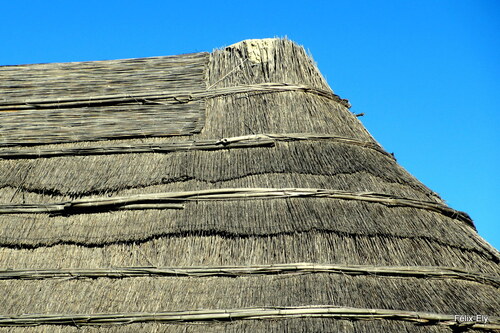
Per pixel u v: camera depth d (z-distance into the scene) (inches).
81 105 440.5
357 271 340.5
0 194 394.3
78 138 422.9
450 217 394.0
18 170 408.2
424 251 356.5
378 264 344.2
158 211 376.2
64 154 414.6
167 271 345.4
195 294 335.6
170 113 430.3
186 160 400.8
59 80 454.6
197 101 438.0
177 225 364.8
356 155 408.5
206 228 360.8
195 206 374.9
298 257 344.5
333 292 329.1
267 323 320.2
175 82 450.0
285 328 316.5
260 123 419.5
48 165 409.4
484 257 373.7
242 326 320.2
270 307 323.3
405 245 356.8
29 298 345.1
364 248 351.3
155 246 358.6
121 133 422.3
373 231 358.6
